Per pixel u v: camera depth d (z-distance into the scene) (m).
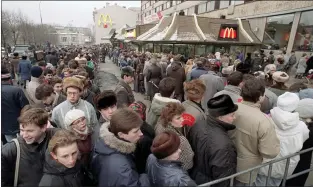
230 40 13.64
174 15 13.75
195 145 1.95
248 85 2.01
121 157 1.56
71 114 2.06
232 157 1.75
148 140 2.10
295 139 1.96
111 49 30.97
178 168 1.58
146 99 7.91
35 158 1.78
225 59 8.26
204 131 1.89
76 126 2.04
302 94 2.99
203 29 14.13
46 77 4.22
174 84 2.53
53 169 1.58
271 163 1.80
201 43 13.61
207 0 27.81
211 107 1.85
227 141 1.76
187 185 1.47
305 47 14.75
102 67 19.48
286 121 1.93
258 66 12.48
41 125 1.77
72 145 1.57
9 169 1.72
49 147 1.57
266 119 1.86
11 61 10.44
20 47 20.86
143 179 1.64
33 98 3.88
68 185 1.62
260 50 15.52
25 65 8.77
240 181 1.98
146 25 20.30
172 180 1.50
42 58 13.53
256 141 1.85
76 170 1.69
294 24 15.65
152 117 2.56
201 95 2.46
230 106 1.80
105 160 1.55
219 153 1.72
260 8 18.97
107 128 1.69
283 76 3.37
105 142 1.59
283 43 16.69
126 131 1.56
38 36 26.19
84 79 3.25
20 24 22.53
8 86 3.24
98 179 1.61
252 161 1.91
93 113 2.64
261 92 1.98
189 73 5.46
